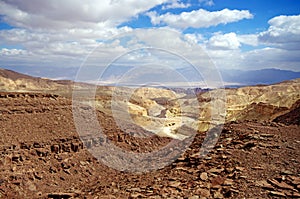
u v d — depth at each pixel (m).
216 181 8.01
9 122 14.85
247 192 6.92
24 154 12.59
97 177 12.53
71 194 9.50
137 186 8.94
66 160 13.15
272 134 12.66
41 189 10.95
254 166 8.64
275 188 6.98
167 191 7.78
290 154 9.49
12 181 10.83
